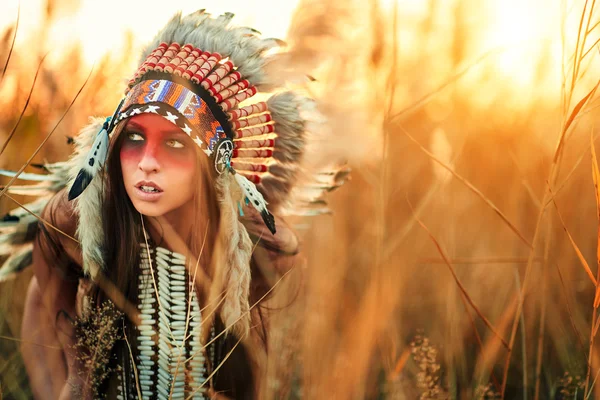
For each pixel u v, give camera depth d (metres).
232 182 1.45
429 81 2.53
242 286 1.50
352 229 2.29
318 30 1.62
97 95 2.04
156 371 1.53
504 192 2.55
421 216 2.48
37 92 2.16
